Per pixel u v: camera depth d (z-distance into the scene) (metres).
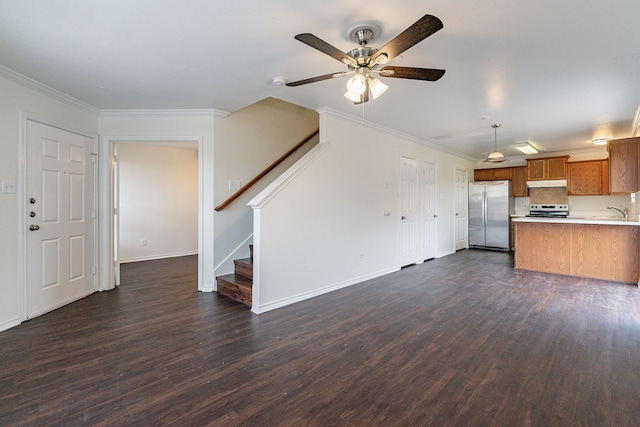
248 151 4.33
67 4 1.78
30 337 2.58
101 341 2.52
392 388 1.91
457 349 2.41
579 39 2.23
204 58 2.49
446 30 2.12
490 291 3.96
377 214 4.77
